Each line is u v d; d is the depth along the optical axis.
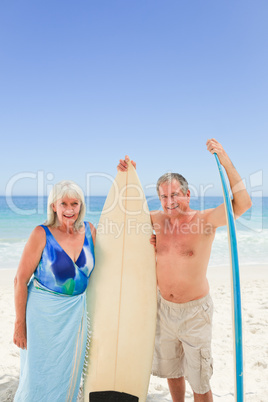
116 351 2.51
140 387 2.48
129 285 2.60
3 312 5.04
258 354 3.60
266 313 4.94
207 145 2.38
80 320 2.25
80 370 2.28
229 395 2.89
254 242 13.29
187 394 2.83
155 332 2.49
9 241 13.80
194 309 2.30
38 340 2.15
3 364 3.39
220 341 4.02
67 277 2.20
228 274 7.91
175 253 2.36
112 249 2.67
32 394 2.13
